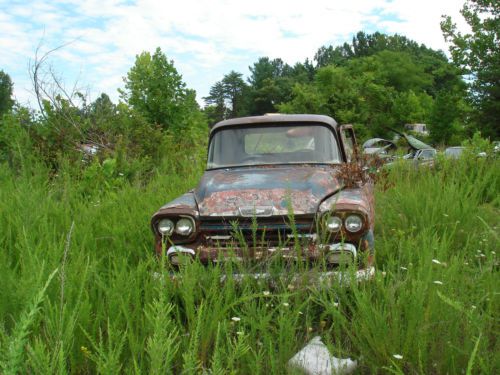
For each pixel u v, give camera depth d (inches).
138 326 120.8
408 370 115.5
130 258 189.5
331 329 132.1
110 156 394.0
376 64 2726.4
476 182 302.5
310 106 2354.8
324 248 157.0
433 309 122.1
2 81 3095.5
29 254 140.6
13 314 119.6
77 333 115.7
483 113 860.0
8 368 72.4
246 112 5477.4
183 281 139.9
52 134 399.5
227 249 158.2
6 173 322.0
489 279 137.7
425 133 2449.6
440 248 160.9
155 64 556.4
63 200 254.2
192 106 570.9
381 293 139.3
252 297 129.6
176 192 285.4
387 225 231.3
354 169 191.5
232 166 222.4
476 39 844.6
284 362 115.2
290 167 212.1
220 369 96.1
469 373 87.4
